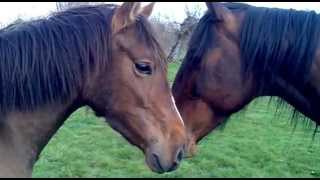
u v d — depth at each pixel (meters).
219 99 3.47
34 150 2.76
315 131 3.63
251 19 3.32
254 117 11.47
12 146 2.65
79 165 7.08
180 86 3.60
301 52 3.21
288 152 8.41
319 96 3.31
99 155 7.65
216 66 3.41
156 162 2.81
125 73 2.77
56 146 8.12
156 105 2.83
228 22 3.38
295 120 3.65
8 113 2.64
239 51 3.35
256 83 3.39
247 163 7.67
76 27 2.73
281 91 3.43
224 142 8.96
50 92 2.69
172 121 2.87
